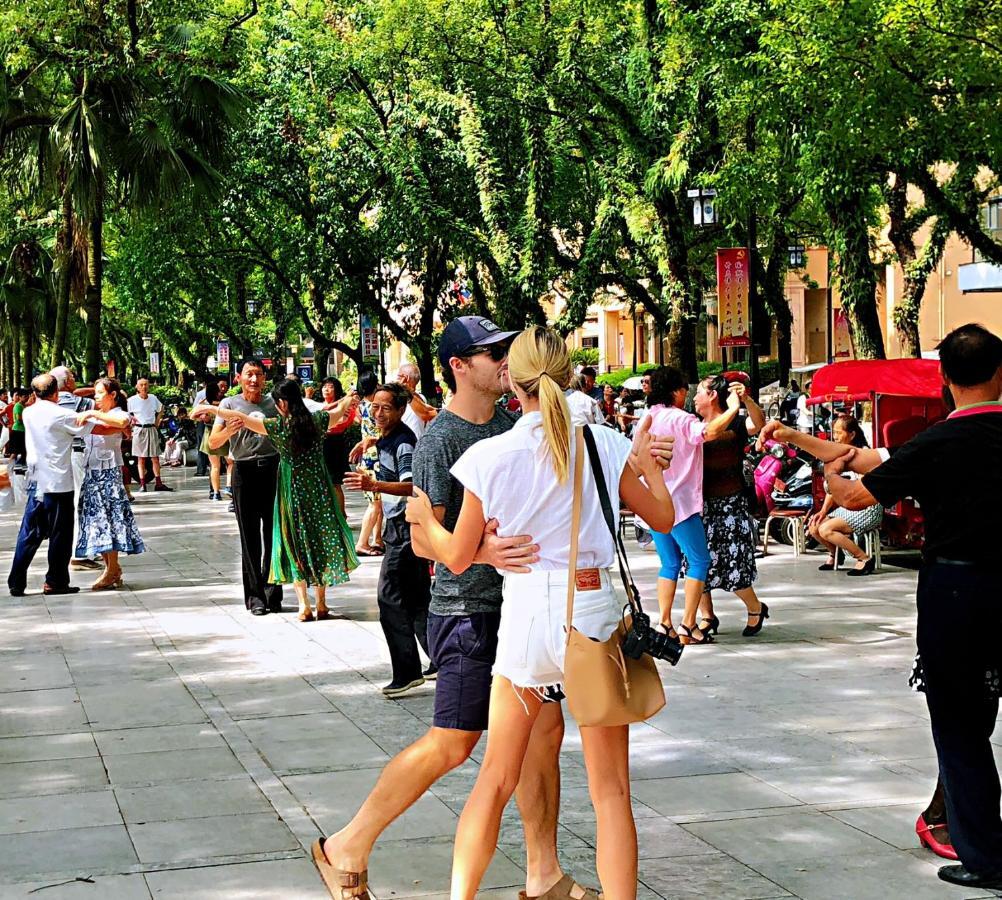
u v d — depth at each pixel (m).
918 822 5.28
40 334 42.28
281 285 35.53
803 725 7.18
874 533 13.34
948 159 15.92
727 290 19.95
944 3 14.25
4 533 19.17
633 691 3.99
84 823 5.64
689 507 9.38
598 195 27.31
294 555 10.71
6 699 8.12
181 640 10.11
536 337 4.18
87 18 24.38
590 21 23.86
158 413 27.55
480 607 4.57
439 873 4.99
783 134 16.98
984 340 4.73
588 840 5.36
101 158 23.28
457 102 26.73
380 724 7.39
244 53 29.22
